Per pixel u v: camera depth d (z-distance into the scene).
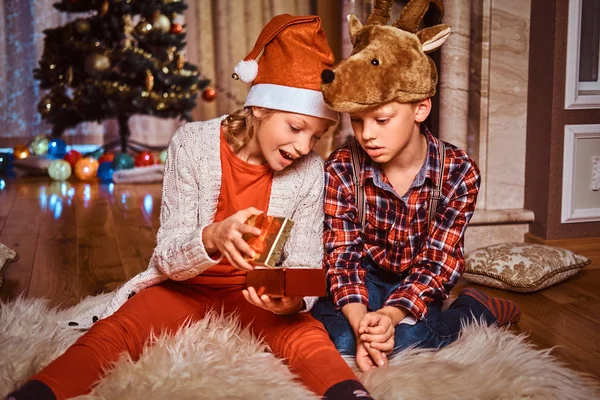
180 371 1.32
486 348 1.52
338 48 5.11
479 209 2.55
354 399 1.22
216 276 1.58
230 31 5.57
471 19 2.48
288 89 1.44
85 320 1.65
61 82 4.44
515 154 2.54
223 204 1.58
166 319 1.50
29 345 1.50
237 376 1.32
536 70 2.46
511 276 2.13
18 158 4.70
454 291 2.17
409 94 1.43
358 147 1.67
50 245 2.74
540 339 1.76
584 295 2.13
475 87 2.51
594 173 2.47
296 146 1.47
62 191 4.01
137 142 5.56
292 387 1.28
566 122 2.41
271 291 1.35
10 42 5.39
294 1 5.57
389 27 1.47
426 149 1.63
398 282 1.73
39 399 1.17
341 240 1.65
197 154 1.55
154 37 4.37
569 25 2.35
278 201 1.58
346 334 1.54
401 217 1.64
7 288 2.18
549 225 2.46
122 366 1.31
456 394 1.31
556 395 1.34
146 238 2.86
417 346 1.56
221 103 5.66
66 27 4.36
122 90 4.32
